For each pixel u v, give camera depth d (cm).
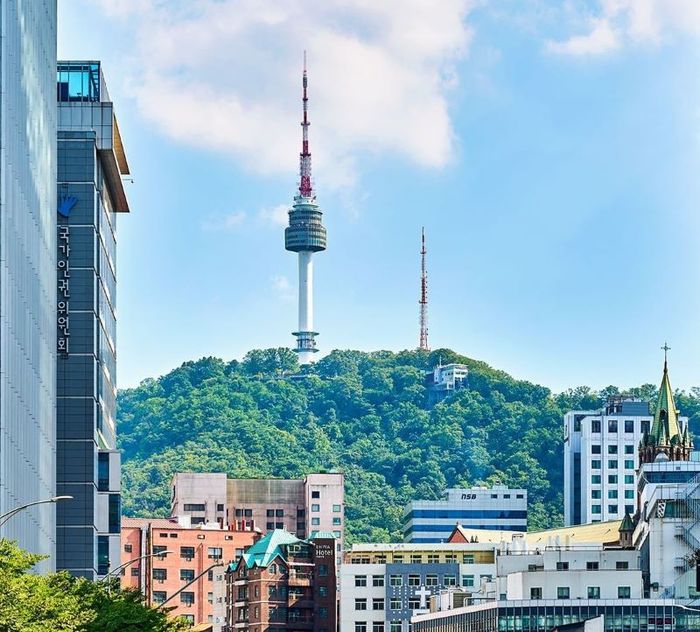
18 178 16238
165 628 13612
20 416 16275
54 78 19738
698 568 19675
